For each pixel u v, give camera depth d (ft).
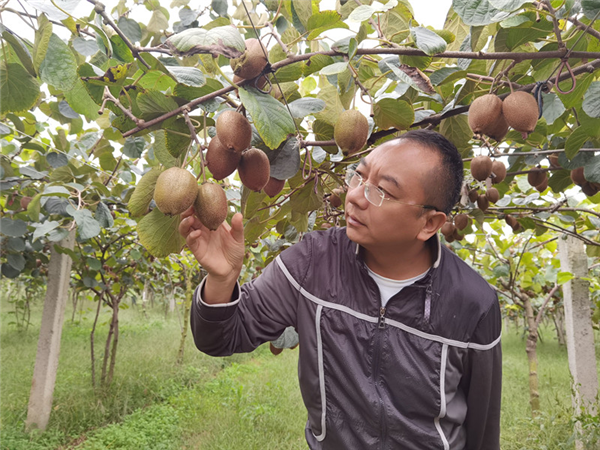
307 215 7.34
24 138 9.71
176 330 38.68
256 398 19.89
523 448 14.38
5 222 10.50
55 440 14.84
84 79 3.36
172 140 3.80
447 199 4.24
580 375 12.63
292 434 16.48
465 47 4.85
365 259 4.86
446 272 4.74
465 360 4.77
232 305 4.23
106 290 20.06
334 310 4.74
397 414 4.51
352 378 4.60
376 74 5.12
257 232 7.38
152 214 3.85
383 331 4.64
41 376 15.21
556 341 40.68
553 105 4.86
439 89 5.23
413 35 3.74
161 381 21.53
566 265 13.12
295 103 4.47
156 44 7.63
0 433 14.52
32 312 48.16
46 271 21.04
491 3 3.39
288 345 7.41
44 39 3.26
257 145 4.30
